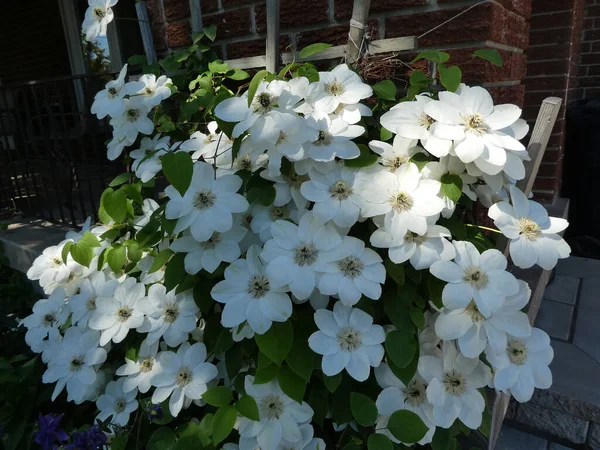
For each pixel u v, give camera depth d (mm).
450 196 667
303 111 703
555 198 1867
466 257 648
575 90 2064
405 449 715
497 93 922
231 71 998
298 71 769
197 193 695
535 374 705
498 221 670
